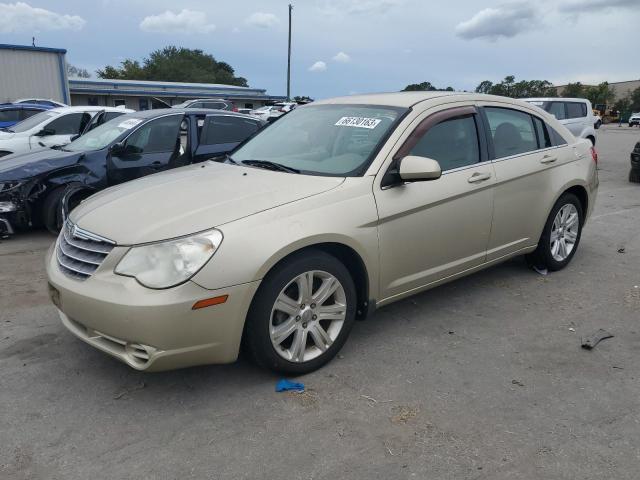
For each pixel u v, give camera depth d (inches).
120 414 116.8
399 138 148.3
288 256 123.6
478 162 167.0
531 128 191.2
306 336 130.5
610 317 167.9
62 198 256.4
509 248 181.3
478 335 155.1
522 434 109.7
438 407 119.4
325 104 181.2
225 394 124.4
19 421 113.9
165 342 110.6
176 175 155.9
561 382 129.7
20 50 888.3
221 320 114.7
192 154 289.4
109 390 126.1
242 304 116.4
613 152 772.0
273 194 129.8
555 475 98.0
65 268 126.2
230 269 113.8
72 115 437.7
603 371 134.9
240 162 164.9
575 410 118.0
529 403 120.7
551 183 190.7
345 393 125.0
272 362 125.3
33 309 173.8
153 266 111.8
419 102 160.9
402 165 139.6
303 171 146.9
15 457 102.7
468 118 167.5
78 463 101.3
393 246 142.9
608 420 114.4
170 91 1956.2
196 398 122.9
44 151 288.5
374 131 152.3
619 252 236.4
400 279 148.5
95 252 120.2
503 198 172.1
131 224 120.2
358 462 101.7
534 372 134.6
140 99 1878.7
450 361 140.1
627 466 100.3
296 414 116.8
